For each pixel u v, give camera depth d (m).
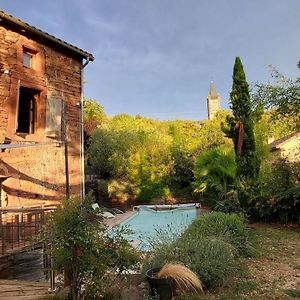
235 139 11.99
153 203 19.08
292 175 11.25
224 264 5.20
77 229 3.92
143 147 19.67
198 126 32.31
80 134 12.26
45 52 10.98
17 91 9.87
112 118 30.97
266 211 11.12
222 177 15.36
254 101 12.16
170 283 4.46
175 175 19.78
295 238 8.56
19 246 7.45
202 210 16.11
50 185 10.81
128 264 4.27
